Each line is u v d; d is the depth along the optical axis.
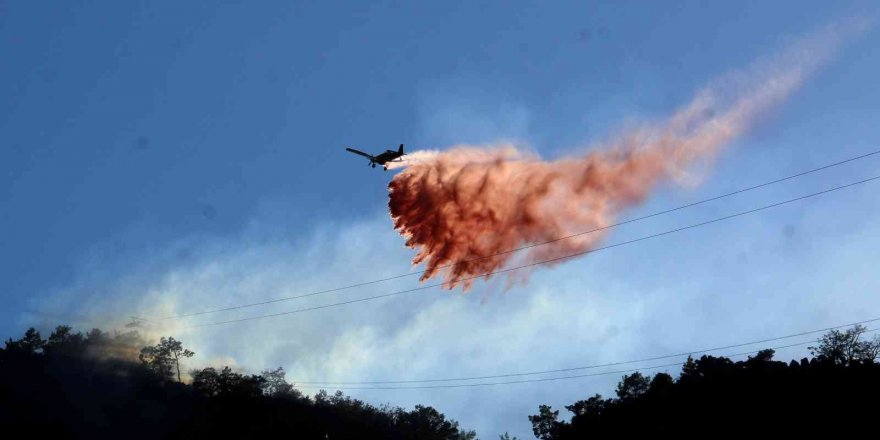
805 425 70.62
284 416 106.94
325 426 112.25
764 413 73.94
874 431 67.50
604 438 85.81
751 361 85.62
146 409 115.69
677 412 81.31
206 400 112.12
